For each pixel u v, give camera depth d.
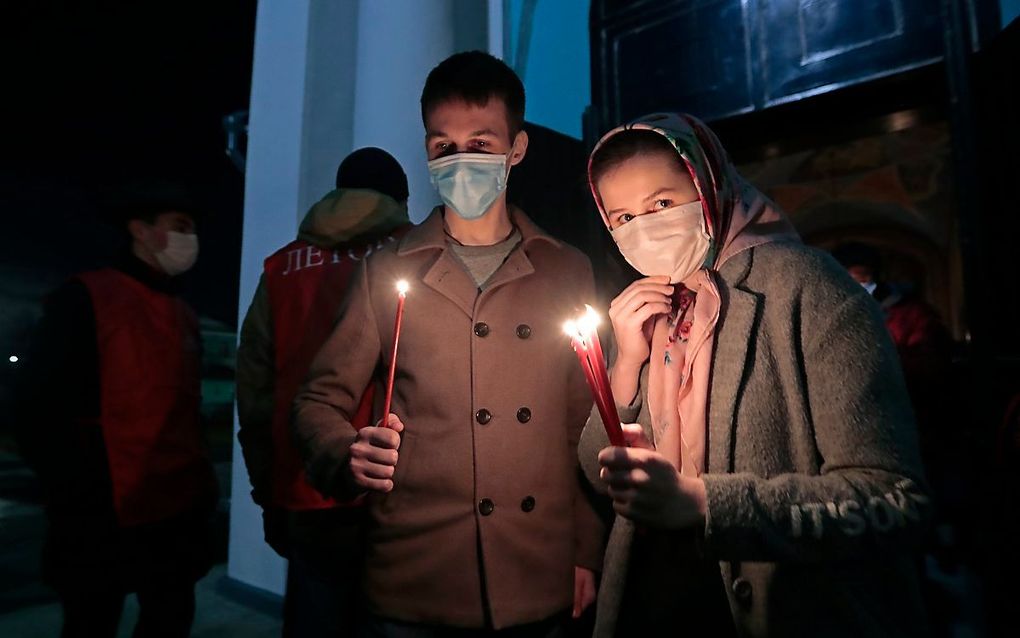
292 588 1.37
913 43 2.32
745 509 0.62
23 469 6.62
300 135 2.84
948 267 7.39
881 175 6.38
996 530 2.08
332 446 0.97
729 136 2.90
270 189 2.94
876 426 0.65
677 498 0.62
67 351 1.54
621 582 0.86
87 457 1.55
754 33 2.66
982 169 2.17
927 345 2.65
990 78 2.13
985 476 2.11
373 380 1.22
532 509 1.02
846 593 0.68
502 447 1.01
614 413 0.63
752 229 0.85
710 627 0.78
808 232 7.88
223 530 4.13
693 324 0.81
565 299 1.13
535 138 2.79
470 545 0.98
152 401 1.64
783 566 0.71
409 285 1.08
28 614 2.79
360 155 1.67
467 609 0.96
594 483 0.98
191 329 1.81
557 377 1.09
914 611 0.71
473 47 2.73
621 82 3.00
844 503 0.62
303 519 1.31
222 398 8.45
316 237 1.49
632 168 0.83
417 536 0.99
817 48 2.51
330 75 2.88
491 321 1.06
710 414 0.76
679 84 2.84
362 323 1.09
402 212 1.53
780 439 0.72
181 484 1.70
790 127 2.79
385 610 0.99
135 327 1.63
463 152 1.08
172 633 1.70
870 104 2.56
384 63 2.67
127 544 1.59
